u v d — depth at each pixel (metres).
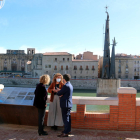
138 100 6.19
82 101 6.39
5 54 104.00
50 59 79.44
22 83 71.88
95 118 6.40
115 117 6.29
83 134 5.93
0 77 72.94
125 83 65.75
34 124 6.72
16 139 5.43
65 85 5.77
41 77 6.01
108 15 41.22
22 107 6.69
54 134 5.95
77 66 78.62
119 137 5.68
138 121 6.20
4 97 6.73
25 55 104.88
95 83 66.81
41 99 5.79
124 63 82.38
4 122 6.94
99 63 89.19
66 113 5.76
